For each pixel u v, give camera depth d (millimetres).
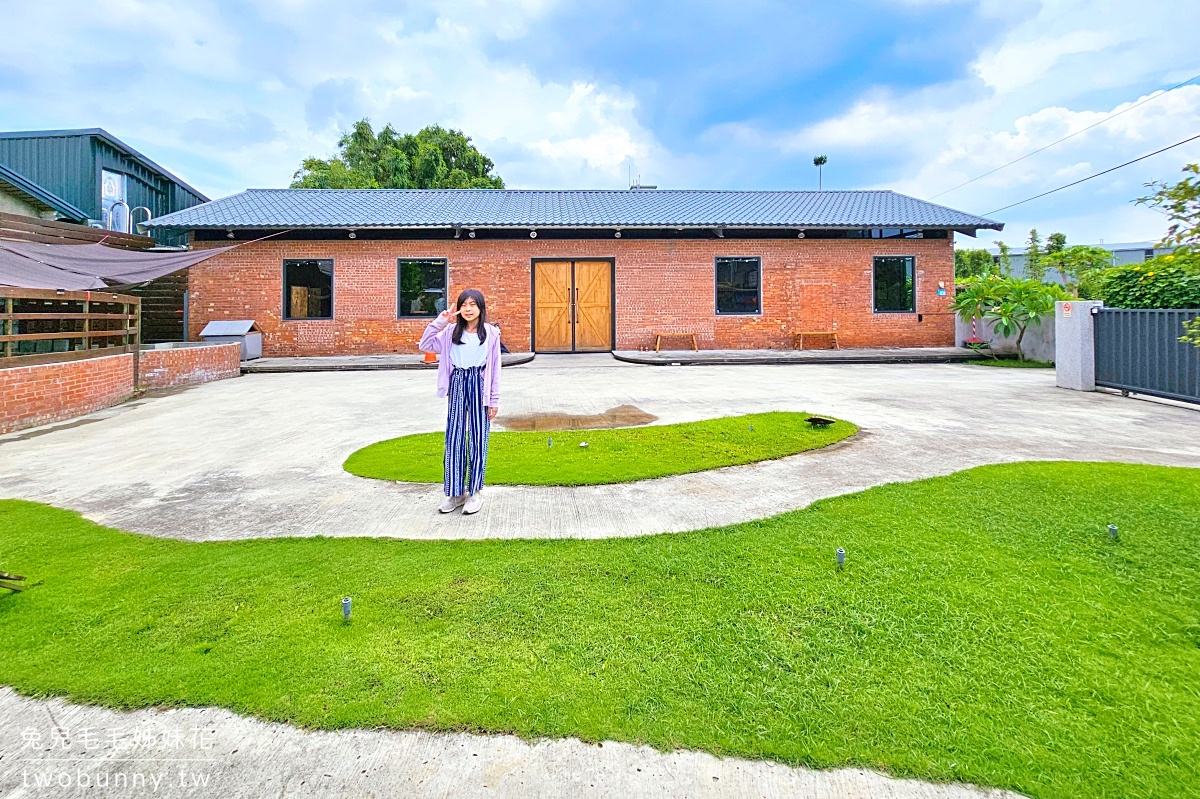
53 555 3090
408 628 2375
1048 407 7453
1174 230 2508
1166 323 7727
